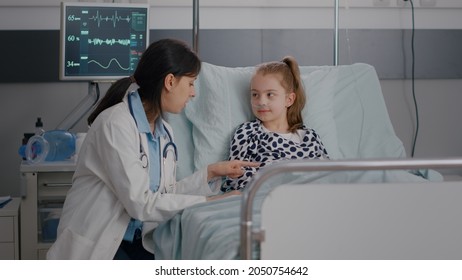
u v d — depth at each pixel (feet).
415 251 4.67
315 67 8.54
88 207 6.34
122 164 6.15
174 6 10.96
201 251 5.60
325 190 4.54
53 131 8.78
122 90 6.59
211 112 7.76
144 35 9.62
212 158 7.63
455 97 11.85
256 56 11.14
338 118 8.34
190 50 6.57
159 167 6.72
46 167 8.20
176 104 6.59
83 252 6.22
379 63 11.43
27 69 10.76
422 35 11.51
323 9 11.30
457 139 11.90
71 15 9.43
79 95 11.05
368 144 8.27
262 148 7.36
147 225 6.72
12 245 8.27
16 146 11.01
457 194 4.67
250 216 4.45
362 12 11.33
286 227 4.54
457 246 4.70
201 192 7.02
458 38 11.62
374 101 8.50
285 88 7.57
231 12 11.10
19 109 10.96
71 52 9.45
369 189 4.58
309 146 7.47
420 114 11.77
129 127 6.30
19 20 10.73
